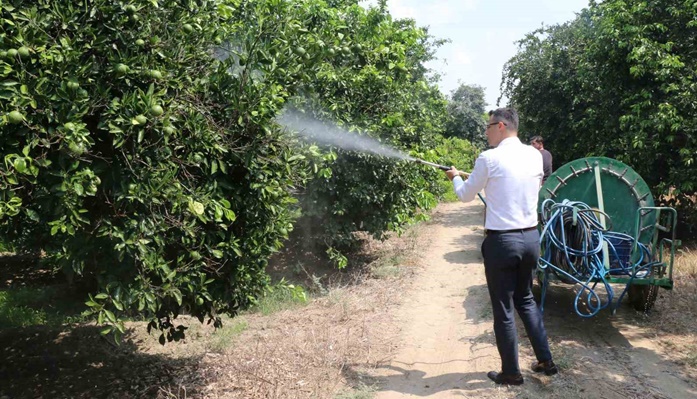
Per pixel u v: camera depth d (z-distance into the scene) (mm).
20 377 5195
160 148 3398
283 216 4391
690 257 8344
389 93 7879
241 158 3840
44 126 3068
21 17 3014
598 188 5977
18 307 7207
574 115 13602
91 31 3221
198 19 3727
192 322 6562
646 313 6113
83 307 7211
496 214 4211
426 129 9289
